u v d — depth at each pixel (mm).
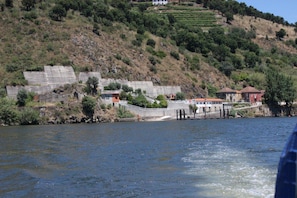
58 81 153250
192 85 182625
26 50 162500
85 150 49719
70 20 193875
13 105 132250
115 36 197875
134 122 135000
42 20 183125
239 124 109312
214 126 101438
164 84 176125
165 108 150875
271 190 23984
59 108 134125
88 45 175500
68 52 167000
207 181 27688
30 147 53969
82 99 138125
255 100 181125
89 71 161875
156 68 184625
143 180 29219
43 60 158500
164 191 25266
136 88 165500
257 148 48000
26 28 175000
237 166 33688
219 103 165000
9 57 157000
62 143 59906
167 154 43969
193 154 43094
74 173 32750
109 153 46250
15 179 30250
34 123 129125
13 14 182250
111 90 154250
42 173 32875
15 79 144500
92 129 96375
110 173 32562
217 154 42469
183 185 26828
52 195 24797
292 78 193875
